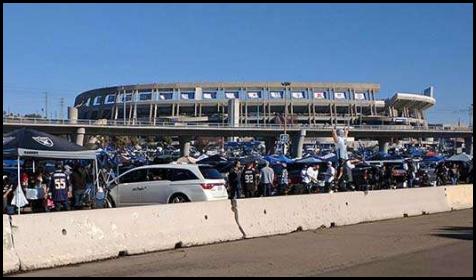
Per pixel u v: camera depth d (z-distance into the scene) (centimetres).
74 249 1091
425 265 999
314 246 1272
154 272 972
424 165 4831
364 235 1468
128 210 1215
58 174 2011
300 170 3681
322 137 12100
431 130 12288
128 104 17100
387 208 1941
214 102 16725
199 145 12681
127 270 998
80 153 2105
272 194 2955
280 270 970
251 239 1423
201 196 1984
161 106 16938
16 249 1005
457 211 2247
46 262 1038
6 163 2992
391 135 12275
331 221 1702
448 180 4147
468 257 1089
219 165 3875
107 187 2158
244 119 16825
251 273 945
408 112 18500
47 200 2006
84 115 18350
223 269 989
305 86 17162
